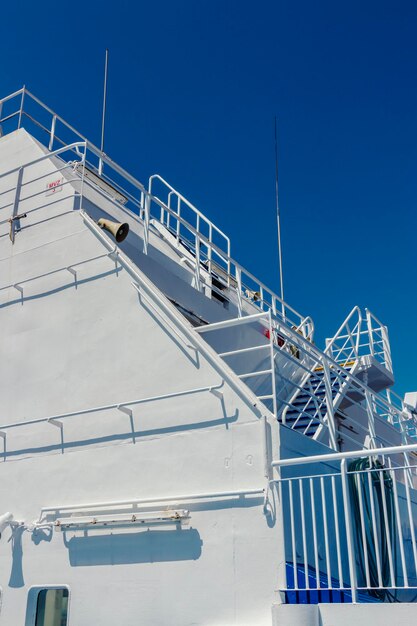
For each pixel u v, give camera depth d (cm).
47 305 1004
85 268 979
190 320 1050
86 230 1003
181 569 729
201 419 788
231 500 725
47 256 1034
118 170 1013
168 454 797
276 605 613
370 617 582
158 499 773
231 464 744
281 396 1175
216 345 1088
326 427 1018
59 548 829
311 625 598
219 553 711
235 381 779
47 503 876
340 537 802
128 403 847
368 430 1088
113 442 851
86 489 848
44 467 902
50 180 1109
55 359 962
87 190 1269
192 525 740
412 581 1003
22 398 974
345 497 650
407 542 1018
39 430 930
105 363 905
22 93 1272
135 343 886
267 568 676
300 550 717
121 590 760
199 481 759
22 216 1099
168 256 1330
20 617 828
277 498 695
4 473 938
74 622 780
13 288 1056
